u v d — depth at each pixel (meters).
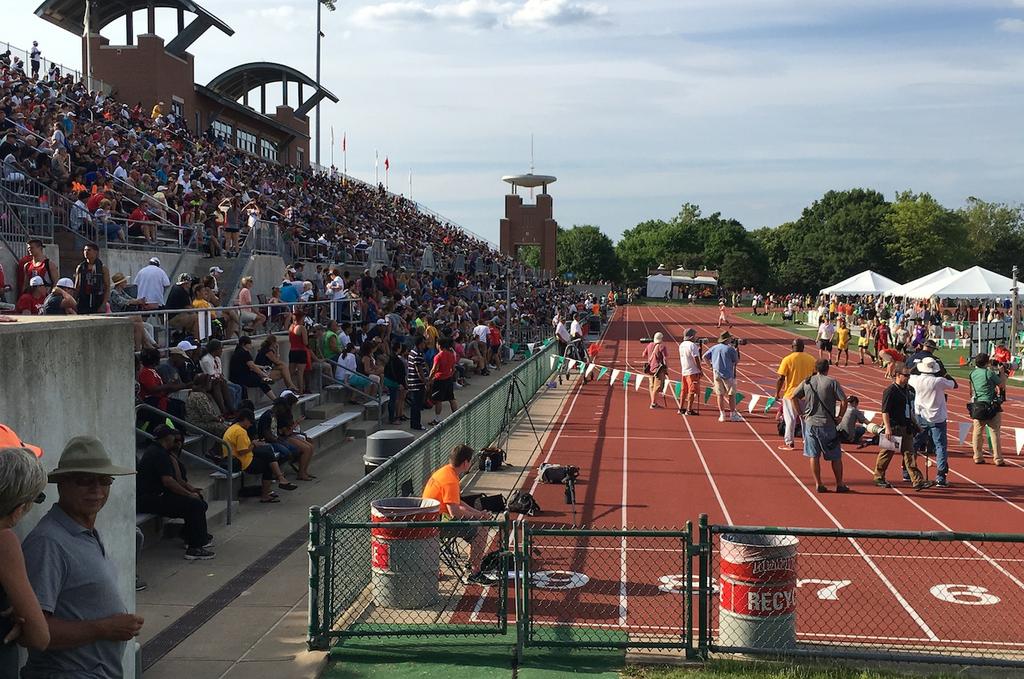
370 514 9.82
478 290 48.16
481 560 10.14
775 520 13.24
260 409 17.50
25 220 19.78
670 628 8.66
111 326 6.47
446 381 21.75
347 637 8.40
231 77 55.66
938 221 113.06
